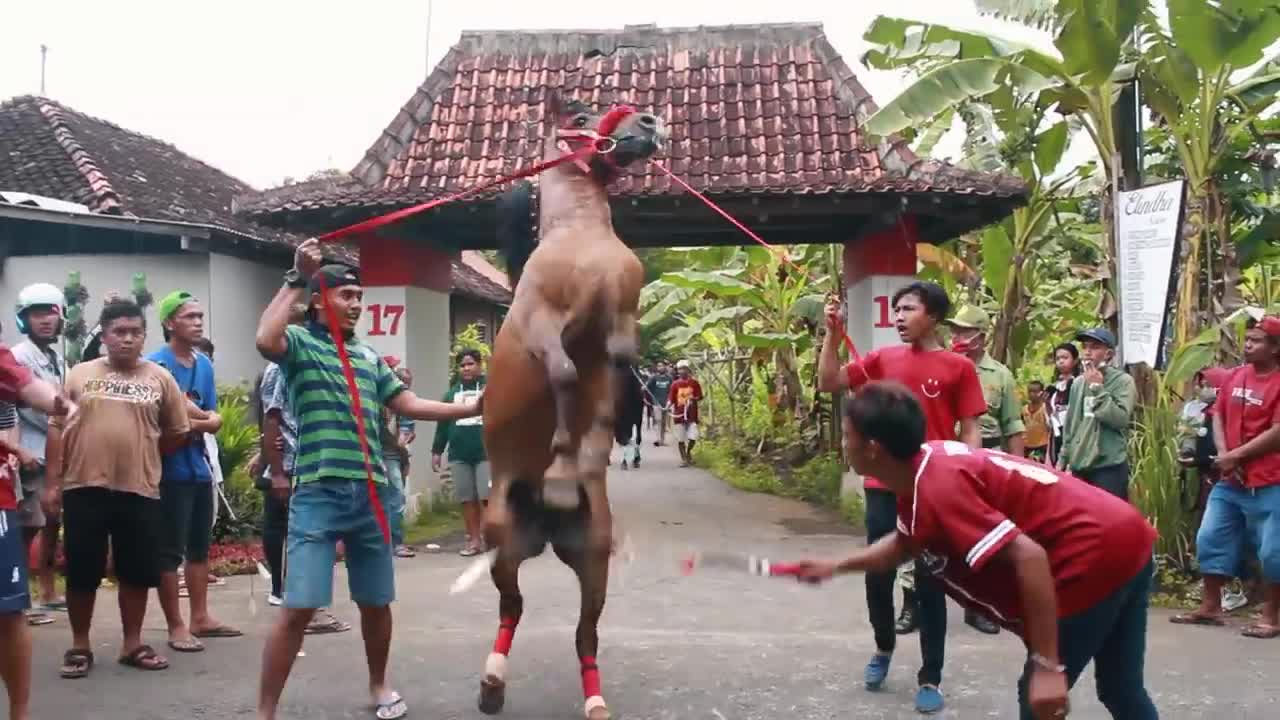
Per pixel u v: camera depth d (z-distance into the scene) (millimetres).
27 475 6008
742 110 10828
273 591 6980
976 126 10359
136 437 5379
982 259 12047
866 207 9281
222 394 11016
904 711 4871
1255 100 8531
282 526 6766
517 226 4840
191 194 15039
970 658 5746
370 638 4758
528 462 4457
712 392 23781
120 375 5438
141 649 5512
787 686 5258
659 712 4867
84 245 12688
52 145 14250
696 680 5359
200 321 6156
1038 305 12211
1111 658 3406
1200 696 5070
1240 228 9570
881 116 8469
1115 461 6695
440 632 6387
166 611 5820
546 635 6293
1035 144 10016
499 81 11492
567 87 11375
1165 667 5574
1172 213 7324
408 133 10773
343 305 4648
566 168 4492
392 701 4781
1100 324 8883
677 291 15445
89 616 5395
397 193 9703
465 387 9086
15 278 12656
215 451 6621
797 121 10625
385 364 4891
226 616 6711
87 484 5277
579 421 4277
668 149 10383
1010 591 3227
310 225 10070
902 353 5113
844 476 11891
